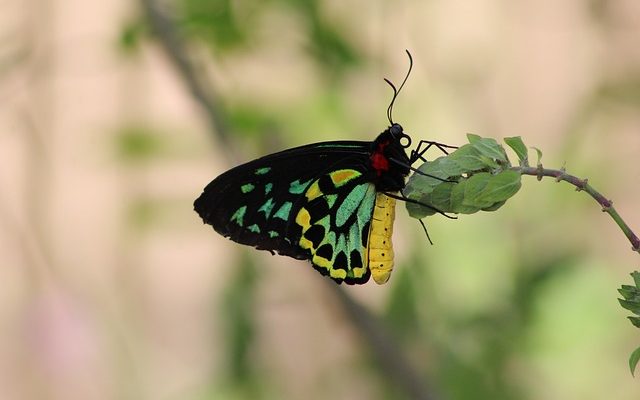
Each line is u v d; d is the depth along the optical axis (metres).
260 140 2.08
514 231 2.10
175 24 2.06
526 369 2.08
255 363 2.12
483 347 2.08
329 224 1.95
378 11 2.09
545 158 2.13
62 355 2.14
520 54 2.15
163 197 2.11
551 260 2.09
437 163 1.84
